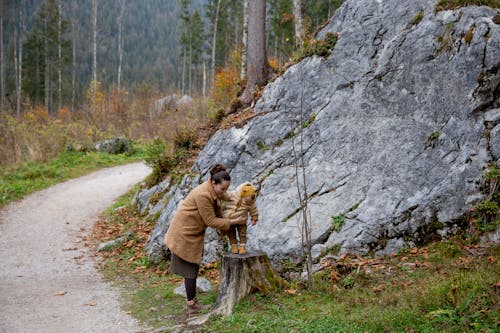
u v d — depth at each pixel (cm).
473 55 681
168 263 766
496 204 598
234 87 1571
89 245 964
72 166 1847
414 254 593
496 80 659
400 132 711
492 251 535
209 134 1180
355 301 461
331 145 763
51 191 1484
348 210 669
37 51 5266
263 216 723
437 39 730
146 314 548
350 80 813
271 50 3550
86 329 511
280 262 653
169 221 845
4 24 6122
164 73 7675
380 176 686
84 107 2886
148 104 2902
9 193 1391
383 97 760
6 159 1830
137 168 1911
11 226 1109
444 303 414
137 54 9219
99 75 7244
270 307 480
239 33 4766
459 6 736
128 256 859
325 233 656
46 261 854
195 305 519
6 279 744
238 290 503
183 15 5219
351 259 607
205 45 5431
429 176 654
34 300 625
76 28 7350
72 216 1209
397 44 772
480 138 649
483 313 382
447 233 612
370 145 725
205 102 1794
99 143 2166
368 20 850
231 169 869
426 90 717
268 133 860
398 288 481
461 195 622
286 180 761
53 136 2052
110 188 1540
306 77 872
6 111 2530
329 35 885
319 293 509
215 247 742
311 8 2872
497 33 675
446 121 682
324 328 408
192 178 911
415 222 628
